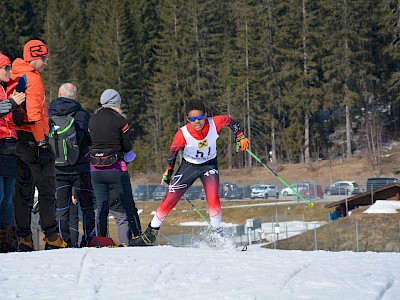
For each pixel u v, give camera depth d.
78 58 160.88
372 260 9.09
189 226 79.50
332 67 135.25
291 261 8.93
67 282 7.52
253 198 101.50
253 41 137.88
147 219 91.69
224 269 8.26
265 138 137.75
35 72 12.41
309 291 6.79
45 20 166.38
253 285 7.14
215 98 141.12
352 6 132.25
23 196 13.03
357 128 141.88
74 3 178.75
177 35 144.75
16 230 13.09
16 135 12.10
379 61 141.00
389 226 52.19
